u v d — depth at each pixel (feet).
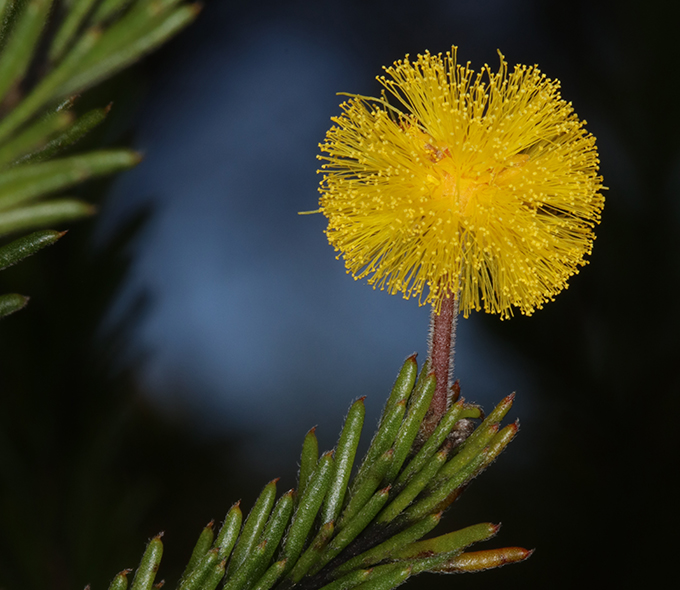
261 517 0.28
